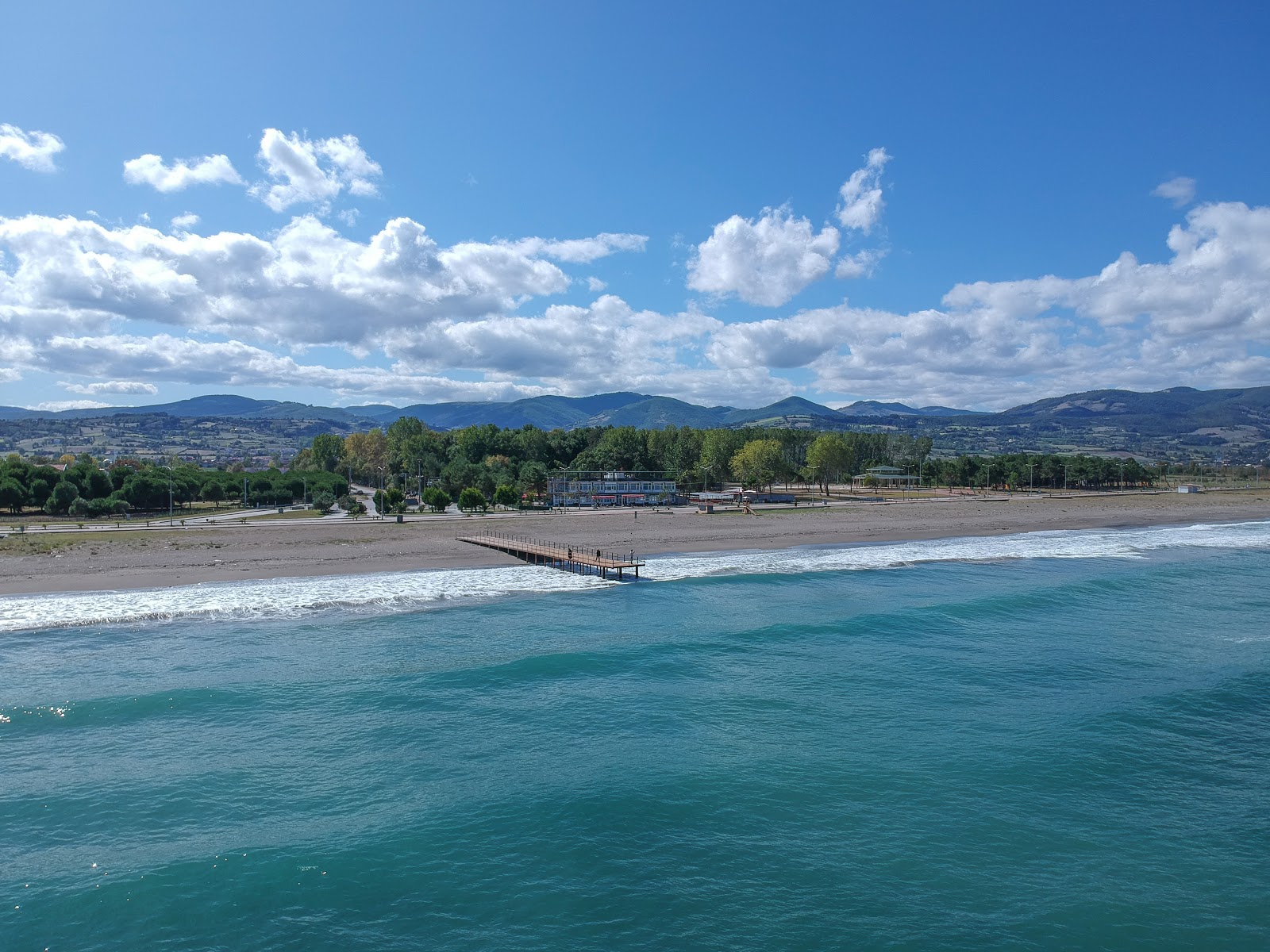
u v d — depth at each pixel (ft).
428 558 243.19
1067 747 102.73
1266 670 134.92
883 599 192.95
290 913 67.92
